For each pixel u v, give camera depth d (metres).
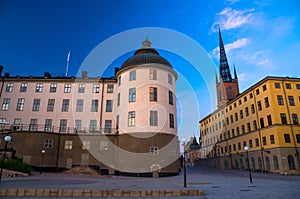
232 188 13.41
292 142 34.72
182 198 9.28
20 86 32.69
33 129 30.78
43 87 32.72
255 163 40.19
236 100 48.25
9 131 26.92
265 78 38.09
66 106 31.81
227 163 49.88
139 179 19.56
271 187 14.12
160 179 19.89
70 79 32.91
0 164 18.20
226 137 51.47
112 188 11.61
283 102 36.84
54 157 26.81
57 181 15.28
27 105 31.83
